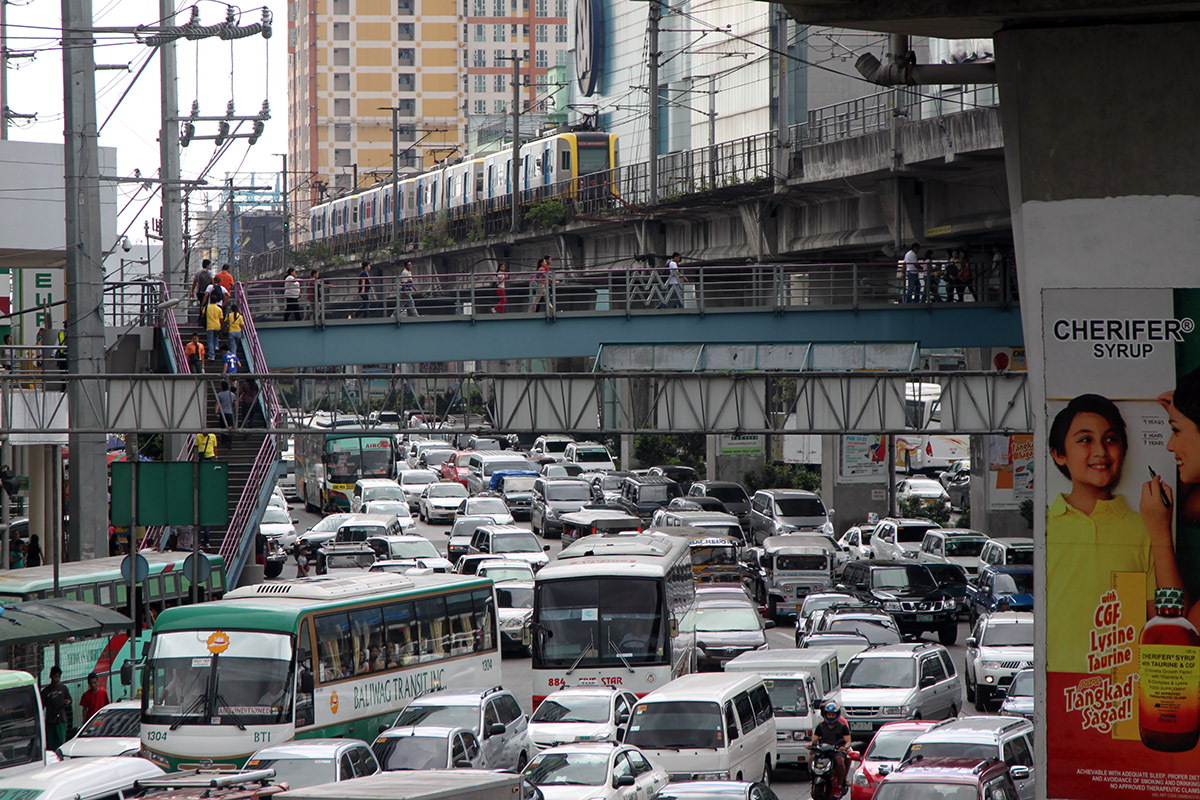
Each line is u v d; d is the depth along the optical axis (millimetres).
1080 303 51656
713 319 169750
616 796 71562
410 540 181125
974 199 173125
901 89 170875
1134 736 51656
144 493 107625
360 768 71875
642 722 82188
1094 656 52000
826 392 131250
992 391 130250
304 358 168375
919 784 63781
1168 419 51156
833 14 52656
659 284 174250
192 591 107812
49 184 156500
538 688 103938
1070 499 52250
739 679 87375
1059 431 52094
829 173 183000
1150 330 51125
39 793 58062
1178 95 50469
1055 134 51625
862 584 153500
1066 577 52406
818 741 82562
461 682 105188
